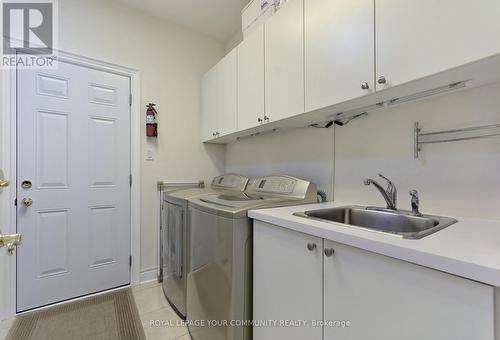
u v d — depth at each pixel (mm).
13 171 1703
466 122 1060
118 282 2148
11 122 1699
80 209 1977
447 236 757
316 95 1269
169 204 1971
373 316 739
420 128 1213
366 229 850
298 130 1930
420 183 1216
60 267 1885
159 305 1878
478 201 1030
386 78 966
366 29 1034
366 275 758
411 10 891
